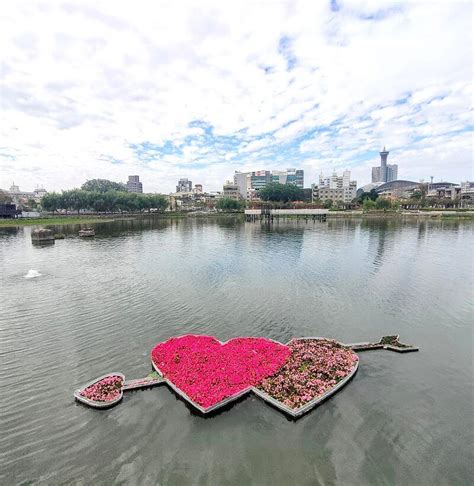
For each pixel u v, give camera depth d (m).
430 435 8.94
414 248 42.50
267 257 36.28
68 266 31.80
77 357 13.23
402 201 142.75
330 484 7.33
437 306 19.52
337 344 13.96
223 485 7.28
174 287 23.78
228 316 17.83
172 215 127.19
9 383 11.40
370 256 36.59
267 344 13.77
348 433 8.95
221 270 29.55
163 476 7.52
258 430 9.01
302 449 8.34
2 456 8.20
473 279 26.02
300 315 18.03
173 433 8.88
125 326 16.45
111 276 27.39
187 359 12.40
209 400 9.89
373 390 10.98
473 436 8.91
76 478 7.52
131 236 59.41
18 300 20.77
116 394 10.42
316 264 32.09
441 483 7.42
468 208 131.00
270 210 99.00
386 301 20.42
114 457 8.10
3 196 115.00
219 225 85.25
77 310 18.84
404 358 13.21
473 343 14.63
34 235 48.94
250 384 10.84
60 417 9.60
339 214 115.12
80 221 94.69
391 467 7.83
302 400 9.98
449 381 11.61
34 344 14.45
